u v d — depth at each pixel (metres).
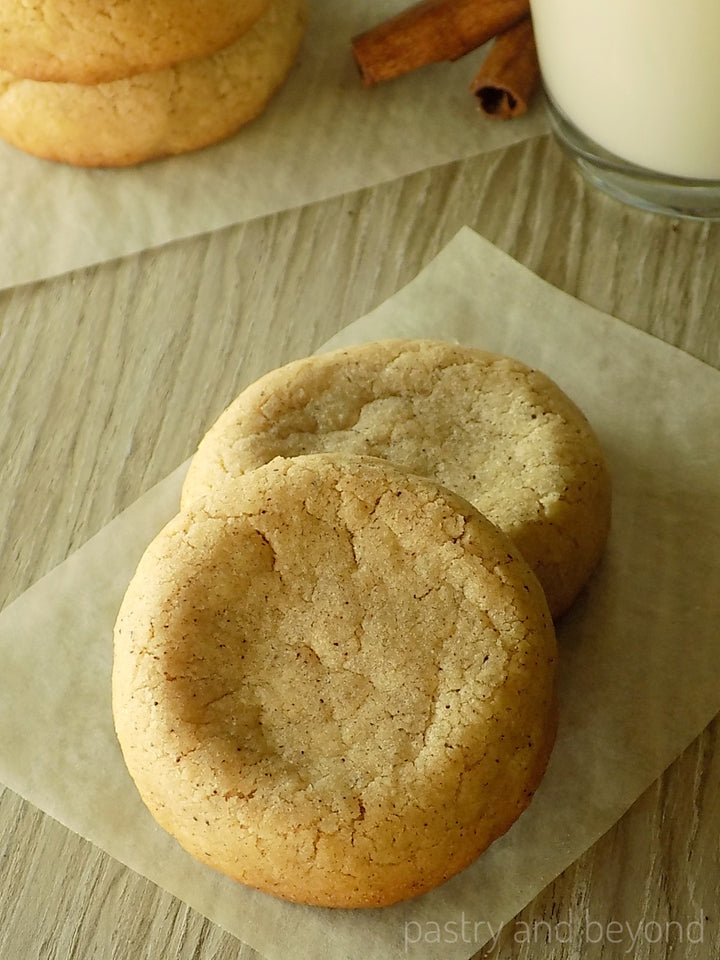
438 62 0.39
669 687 0.31
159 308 0.36
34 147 0.37
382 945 0.29
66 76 0.36
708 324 0.35
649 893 0.29
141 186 0.38
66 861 0.30
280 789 0.27
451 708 0.28
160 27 0.35
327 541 0.28
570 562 0.30
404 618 0.28
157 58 0.35
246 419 0.31
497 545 0.28
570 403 0.32
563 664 0.31
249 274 0.37
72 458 0.34
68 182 0.38
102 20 0.34
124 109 0.36
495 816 0.28
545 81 0.37
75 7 0.34
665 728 0.30
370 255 0.37
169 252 0.37
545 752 0.28
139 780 0.28
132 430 0.35
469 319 0.36
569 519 0.30
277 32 0.38
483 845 0.28
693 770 0.30
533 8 0.35
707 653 0.31
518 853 0.29
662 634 0.31
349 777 0.27
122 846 0.30
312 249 0.37
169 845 0.30
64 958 0.29
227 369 0.35
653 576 0.32
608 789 0.30
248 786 0.27
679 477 0.33
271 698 0.28
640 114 0.34
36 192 0.38
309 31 0.40
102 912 0.29
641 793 0.30
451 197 0.38
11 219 0.37
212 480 0.31
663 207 0.37
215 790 0.27
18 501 0.34
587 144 0.37
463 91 0.39
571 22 0.33
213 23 0.35
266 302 0.36
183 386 0.35
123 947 0.29
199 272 0.37
